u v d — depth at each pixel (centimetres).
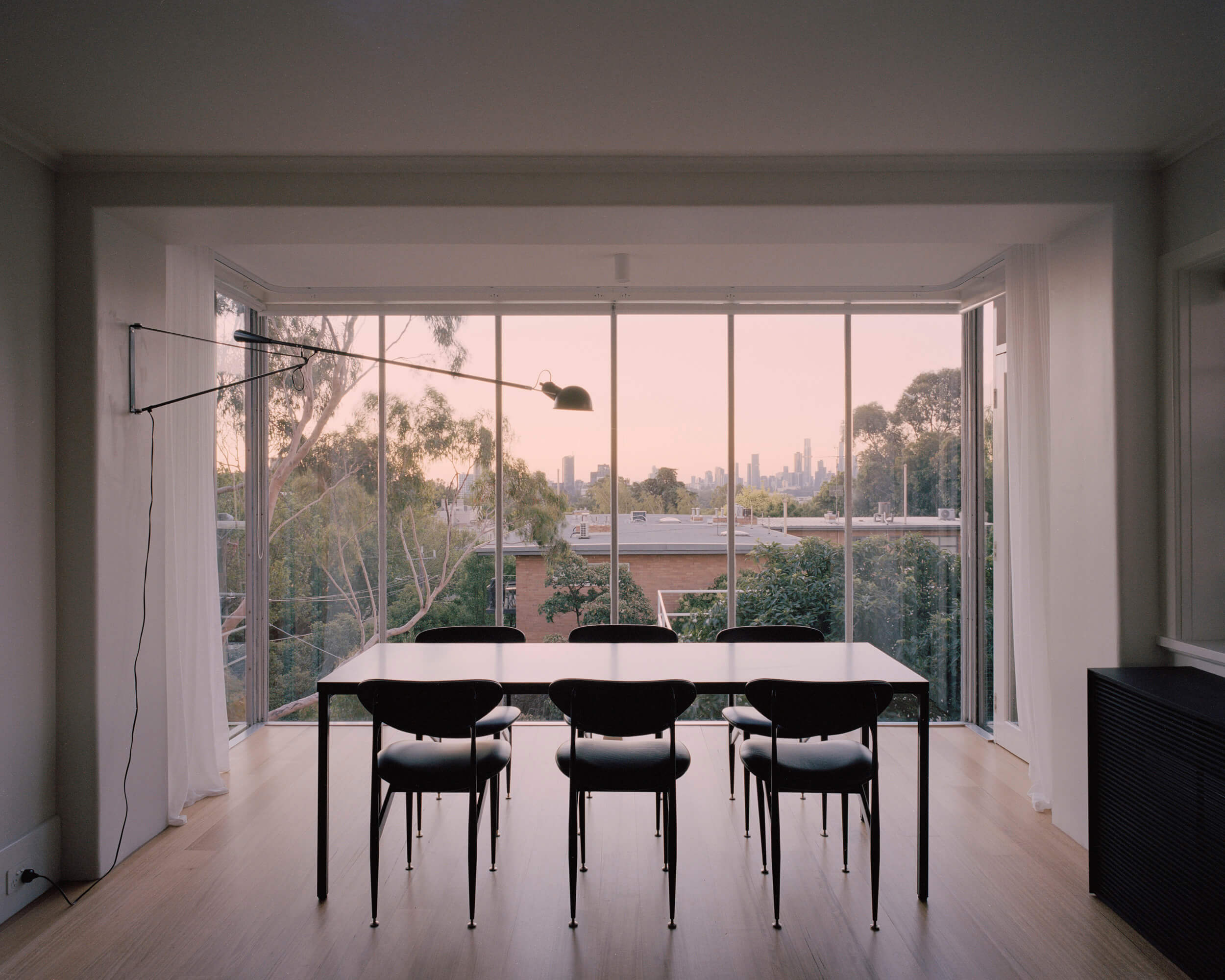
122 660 313
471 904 264
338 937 257
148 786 329
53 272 299
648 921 267
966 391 495
